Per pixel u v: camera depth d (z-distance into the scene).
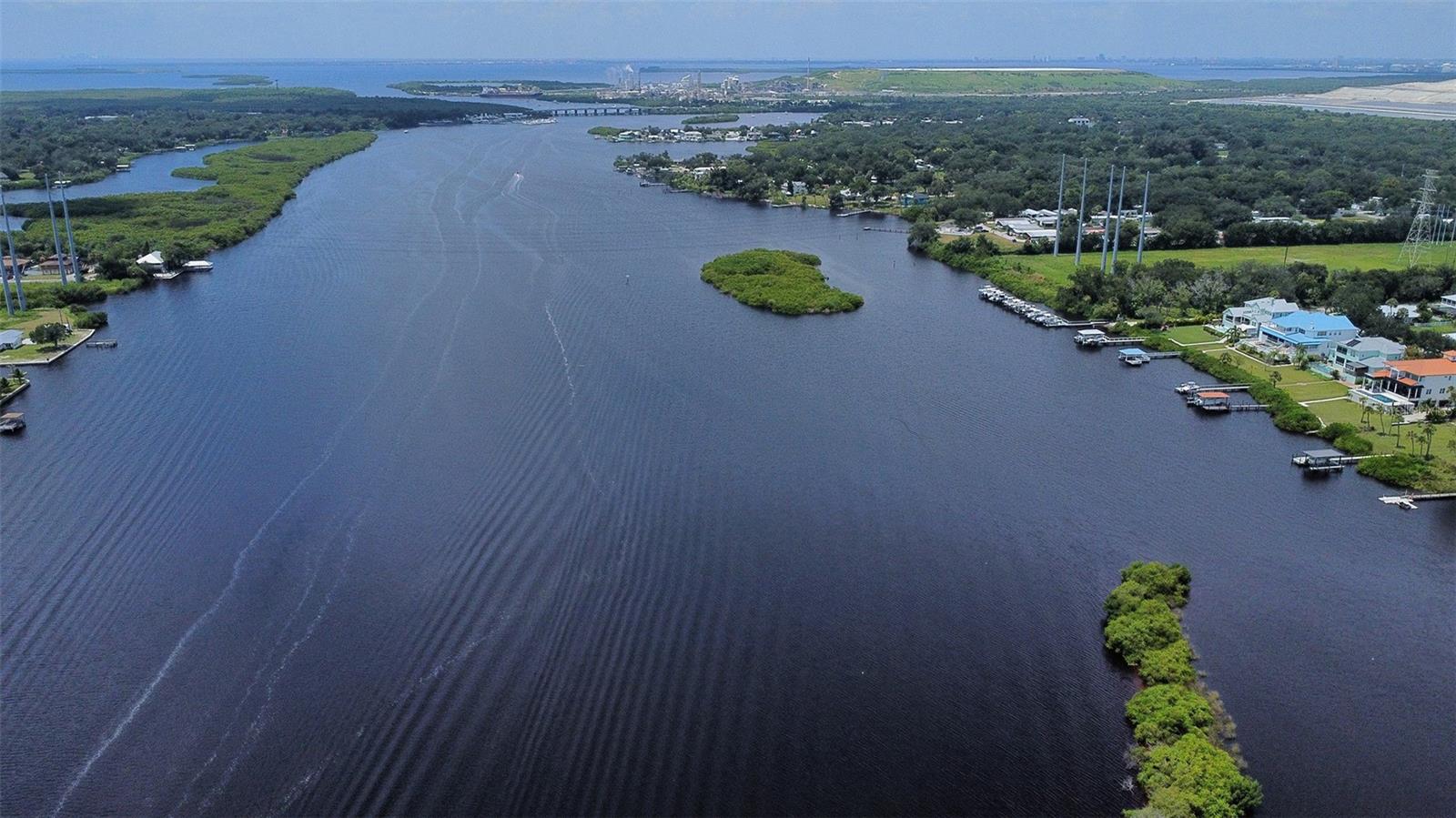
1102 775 58.50
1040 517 88.25
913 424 109.00
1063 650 69.88
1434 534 86.44
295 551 80.88
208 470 95.19
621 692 64.44
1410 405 111.31
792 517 87.19
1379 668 68.62
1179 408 115.94
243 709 62.88
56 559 79.69
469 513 86.94
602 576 77.50
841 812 55.31
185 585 76.25
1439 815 55.88
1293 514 89.69
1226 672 67.88
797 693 64.62
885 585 77.06
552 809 55.09
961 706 63.97
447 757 58.81
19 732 61.16
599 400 113.62
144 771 58.06
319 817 54.66
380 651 68.38
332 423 106.50
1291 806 56.56
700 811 55.12
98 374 124.12
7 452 100.12
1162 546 83.88
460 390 116.44
